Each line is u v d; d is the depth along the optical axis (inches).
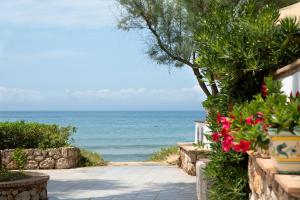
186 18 645.3
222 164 320.2
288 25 286.0
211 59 311.7
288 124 190.1
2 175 465.7
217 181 327.9
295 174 187.9
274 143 192.2
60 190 587.8
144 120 7012.8
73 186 620.1
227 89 318.0
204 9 598.5
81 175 735.1
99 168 833.5
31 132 850.8
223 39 300.0
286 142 189.5
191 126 5088.6
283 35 289.1
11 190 444.5
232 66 301.0
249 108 235.8
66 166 824.3
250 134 215.6
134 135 3597.4
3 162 800.3
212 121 331.3
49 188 605.3
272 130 194.5
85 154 925.2
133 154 2166.6
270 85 239.1
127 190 580.1
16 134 844.0
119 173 756.0
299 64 219.9
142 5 680.4
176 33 682.2
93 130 4293.8
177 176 706.8
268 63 290.4
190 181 650.8
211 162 327.9
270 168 198.2
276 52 286.0
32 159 819.4
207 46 319.6
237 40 294.8
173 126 5103.3
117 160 1909.4
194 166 709.3
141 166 861.2
